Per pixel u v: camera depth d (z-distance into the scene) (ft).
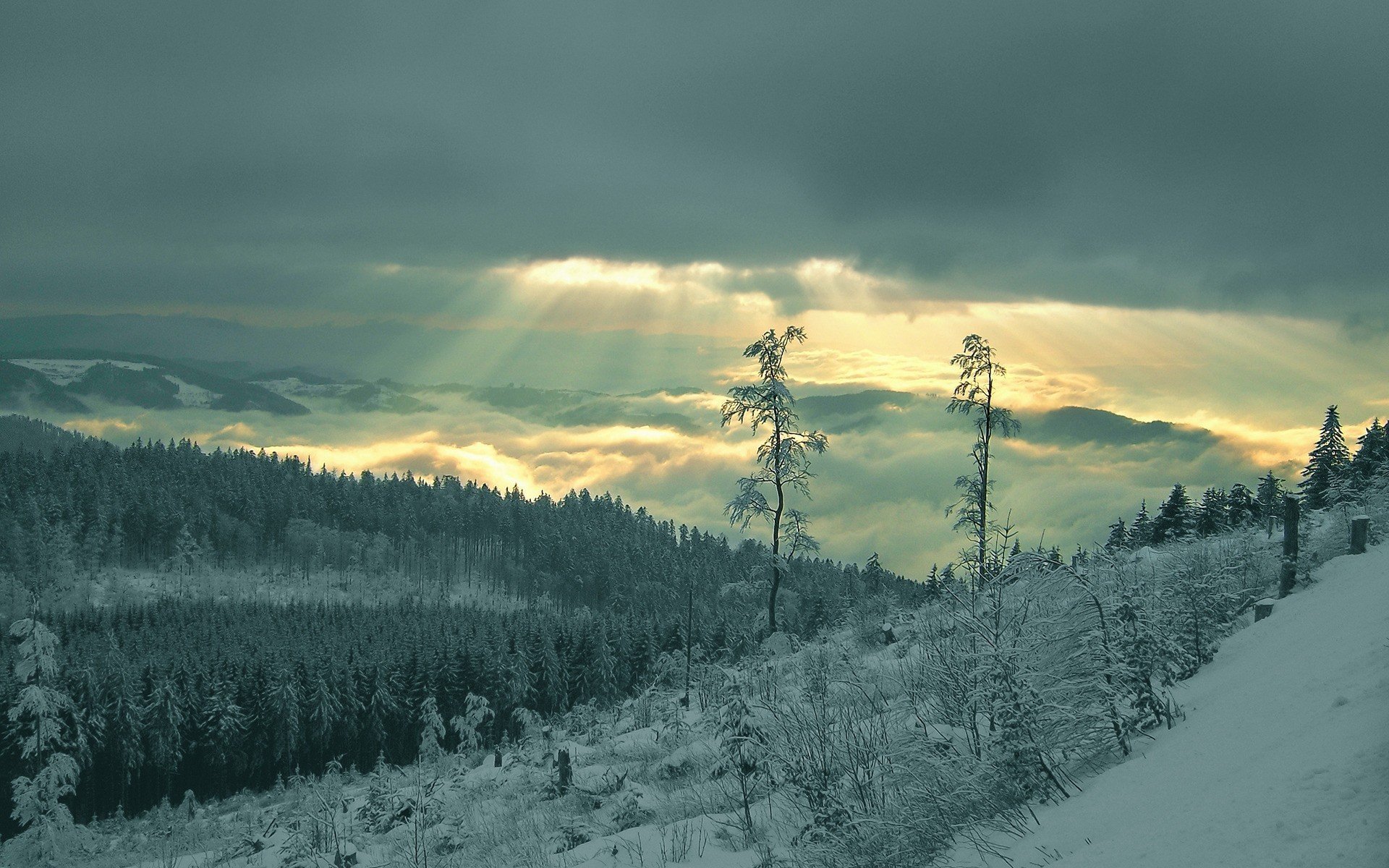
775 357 89.92
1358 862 10.61
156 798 205.16
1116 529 135.95
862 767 25.12
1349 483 59.98
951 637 27.53
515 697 222.89
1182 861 12.66
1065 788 20.34
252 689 218.38
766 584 91.20
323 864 35.35
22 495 599.57
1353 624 26.12
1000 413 85.46
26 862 83.56
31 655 86.79
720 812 28.86
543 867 26.66
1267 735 17.85
